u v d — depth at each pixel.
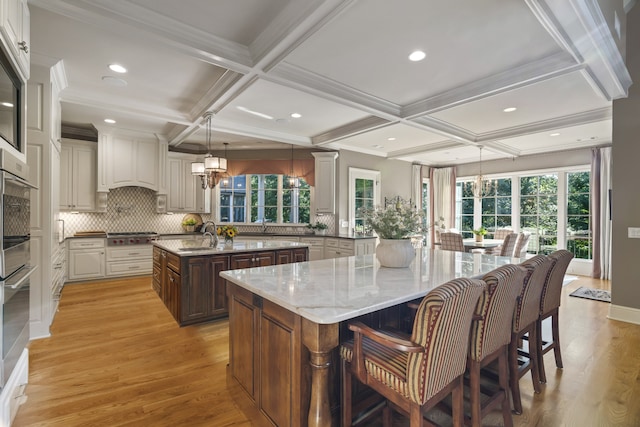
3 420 1.72
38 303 3.18
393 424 1.98
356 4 2.14
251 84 3.30
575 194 6.54
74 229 5.66
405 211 2.61
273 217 7.11
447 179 8.38
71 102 3.80
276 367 1.76
